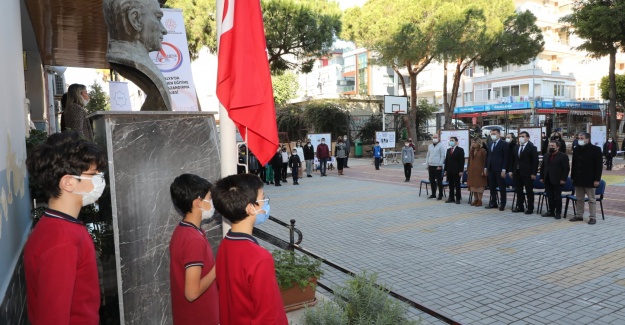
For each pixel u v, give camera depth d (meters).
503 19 25.39
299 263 4.73
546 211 10.27
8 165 2.70
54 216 1.84
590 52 23.61
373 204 12.04
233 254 1.95
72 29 7.75
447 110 28.27
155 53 6.60
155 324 2.94
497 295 5.31
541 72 41.16
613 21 19.80
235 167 3.34
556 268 6.23
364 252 7.33
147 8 3.29
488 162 10.83
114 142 2.77
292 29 16.78
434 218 9.92
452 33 22.88
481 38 23.28
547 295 5.28
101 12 6.90
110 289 2.96
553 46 43.16
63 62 10.68
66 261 1.73
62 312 1.68
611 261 6.45
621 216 9.59
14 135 3.10
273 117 3.39
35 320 1.70
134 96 19.83
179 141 3.01
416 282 5.82
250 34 3.33
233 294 1.92
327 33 17.41
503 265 6.43
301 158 20.25
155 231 2.92
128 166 2.82
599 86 38.09
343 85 60.56
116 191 2.78
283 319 1.90
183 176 2.51
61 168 1.85
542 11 43.25
